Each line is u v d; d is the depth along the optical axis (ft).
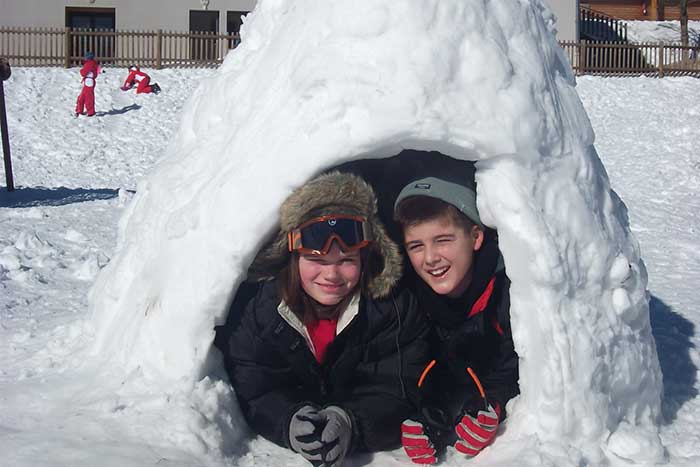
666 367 12.19
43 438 8.66
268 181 9.21
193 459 8.47
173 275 9.84
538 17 10.57
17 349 12.82
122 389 9.62
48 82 68.49
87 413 9.29
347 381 9.41
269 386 9.49
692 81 69.41
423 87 8.93
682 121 57.93
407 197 9.29
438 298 9.55
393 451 9.49
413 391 9.41
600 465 8.73
